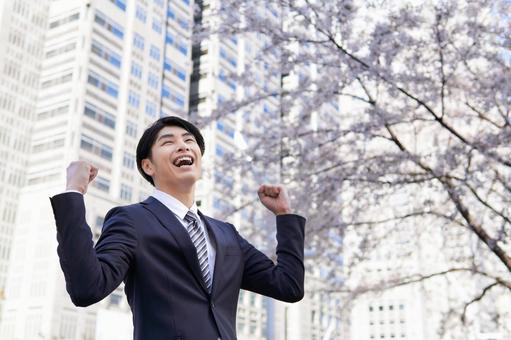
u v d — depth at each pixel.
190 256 1.74
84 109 51.28
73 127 50.19
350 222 8.63
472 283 10.05
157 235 1.73
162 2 63.12
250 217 9.62
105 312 45.19
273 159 7.98
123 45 56.91
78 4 55.50
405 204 9.31
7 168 49.69
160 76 60.41
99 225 47.78
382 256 10.27
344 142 7.96
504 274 9.60
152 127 2.05
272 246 9.44
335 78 7.21
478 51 6.63
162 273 1.69
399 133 8.63
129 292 1.75
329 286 9.55
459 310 9.58
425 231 9.55
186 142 2.02
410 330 63.34
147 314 1.65
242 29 7.58
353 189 8.32
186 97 63.75
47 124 51.78
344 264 9.41
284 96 7.95
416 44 6.55
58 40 54.81
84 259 1.51
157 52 60.84
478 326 9.79
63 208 1.57
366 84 7.62
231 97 8.52
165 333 1.62
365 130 7.37
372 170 7.57
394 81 6.59
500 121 8.11
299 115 7.75
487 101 6.66
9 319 45.41
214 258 1.85
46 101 52.75
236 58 68.38
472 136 7.11
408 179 7.37
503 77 6.22
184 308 1.66
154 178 2.00
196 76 66.31
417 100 6.68
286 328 62.00
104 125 52.59
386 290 9.38
